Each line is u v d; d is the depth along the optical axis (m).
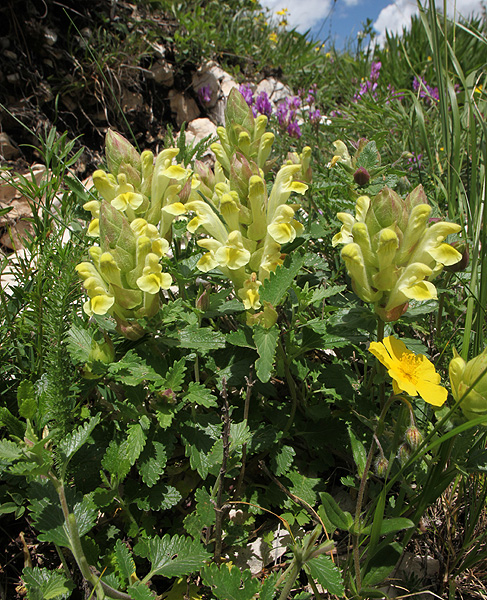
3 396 0.21
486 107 0.35
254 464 0.21
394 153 0.45
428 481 0.16
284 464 0.19
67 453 0.14
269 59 0.76
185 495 0.20
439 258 0.16
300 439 0.23
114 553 0.16
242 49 0.72
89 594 0.14
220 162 0.23
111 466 0.16
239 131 0.22
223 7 0.76
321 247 0.29
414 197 0.16
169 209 0.19
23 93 0.46
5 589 0.17
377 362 0.18
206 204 0.20
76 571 0.17
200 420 0.19
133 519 0.17
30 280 0.25
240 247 0.19
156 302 0.18
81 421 0.18
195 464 0.18
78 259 0.20
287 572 0.16
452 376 0.15
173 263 0.22
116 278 0.17
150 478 0.17
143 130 0.54
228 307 0.20
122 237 0.17
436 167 0.38
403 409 0.15
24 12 0.46
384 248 0.15
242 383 0.20
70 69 0.49
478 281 0.24
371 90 0.62
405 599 0.17
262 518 0.20
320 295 0.19
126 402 0.18
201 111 0.60
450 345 0.23
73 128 0.49
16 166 0.43
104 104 0.50
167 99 0.57
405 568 0.18
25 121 0.45
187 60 0.58
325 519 0.17
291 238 0.19
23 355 0.23
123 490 0.19
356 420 0.20
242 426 0.18
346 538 0.19
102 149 0.50
